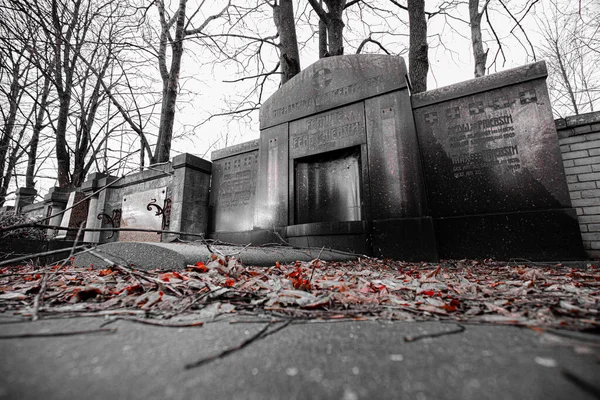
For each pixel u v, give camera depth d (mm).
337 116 6641
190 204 8305
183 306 1538
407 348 919
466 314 1443
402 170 5688
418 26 8359
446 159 5574
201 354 868
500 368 745
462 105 5566
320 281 2398
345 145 6426
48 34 6625
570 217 4543
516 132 5078
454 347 917
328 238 5902
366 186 6035
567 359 790
